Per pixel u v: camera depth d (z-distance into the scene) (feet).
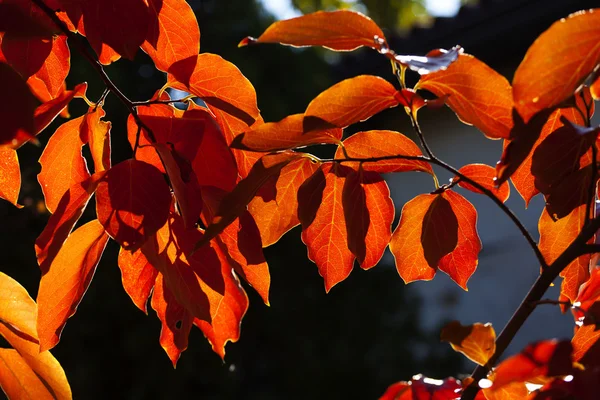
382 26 48.08
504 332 4.44
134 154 4.58
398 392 4.66
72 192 4.57
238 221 4.68
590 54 4.22
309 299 20.79
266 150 4.53
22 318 4.78
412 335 21.24
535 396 4.25
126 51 4.60
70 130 4.71
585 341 4.70
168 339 4.78
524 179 4.78
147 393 18.61
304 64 23.12
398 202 20.75
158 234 4.62
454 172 4.56
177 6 4.72
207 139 4.65
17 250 16.49
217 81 4.70
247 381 20.30
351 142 4.73
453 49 4.37
